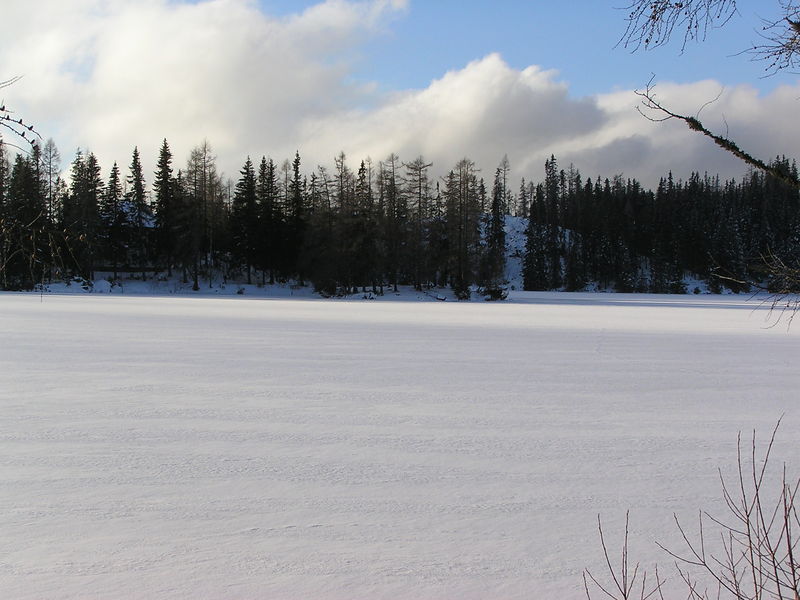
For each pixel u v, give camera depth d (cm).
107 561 421
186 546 444
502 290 4619
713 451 690
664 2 244
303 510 509
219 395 934
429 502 531
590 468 626
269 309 2931
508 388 1023
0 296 3634
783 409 895
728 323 2367
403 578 406
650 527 491
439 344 1591
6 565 414
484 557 436
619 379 1120
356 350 1448
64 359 1258
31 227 293
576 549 452
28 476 579
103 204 5072
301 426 766
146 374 1098
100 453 650
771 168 238
